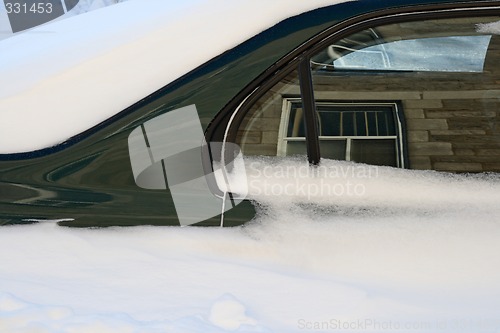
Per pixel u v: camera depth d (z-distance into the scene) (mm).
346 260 2363
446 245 2369
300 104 2459
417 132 2463
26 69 2668
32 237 2422
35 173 2449
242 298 2238
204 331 2092
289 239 2393
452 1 2508
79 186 2438
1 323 2135
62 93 2547
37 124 2496
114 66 2574
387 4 2512
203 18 2617
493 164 2457
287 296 2258
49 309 2174
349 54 2490
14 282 2279
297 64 2471
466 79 2482
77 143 2457
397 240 2381
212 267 2344
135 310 2191
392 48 2492
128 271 2322
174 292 2254
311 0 2545
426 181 2436
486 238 2375
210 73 2484
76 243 2406
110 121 2471
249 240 2398
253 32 2523
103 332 2100
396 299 2246
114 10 3006
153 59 2555
